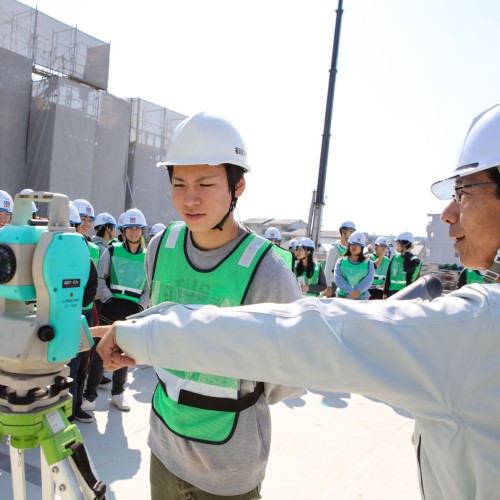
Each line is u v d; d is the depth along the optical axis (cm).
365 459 322
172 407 149
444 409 72
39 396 128
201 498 147
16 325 122
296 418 392
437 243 3009
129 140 1542
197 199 151
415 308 76
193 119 155
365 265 588
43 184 1270
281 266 153
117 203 1492
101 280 411
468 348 71
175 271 166
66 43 1374
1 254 122
